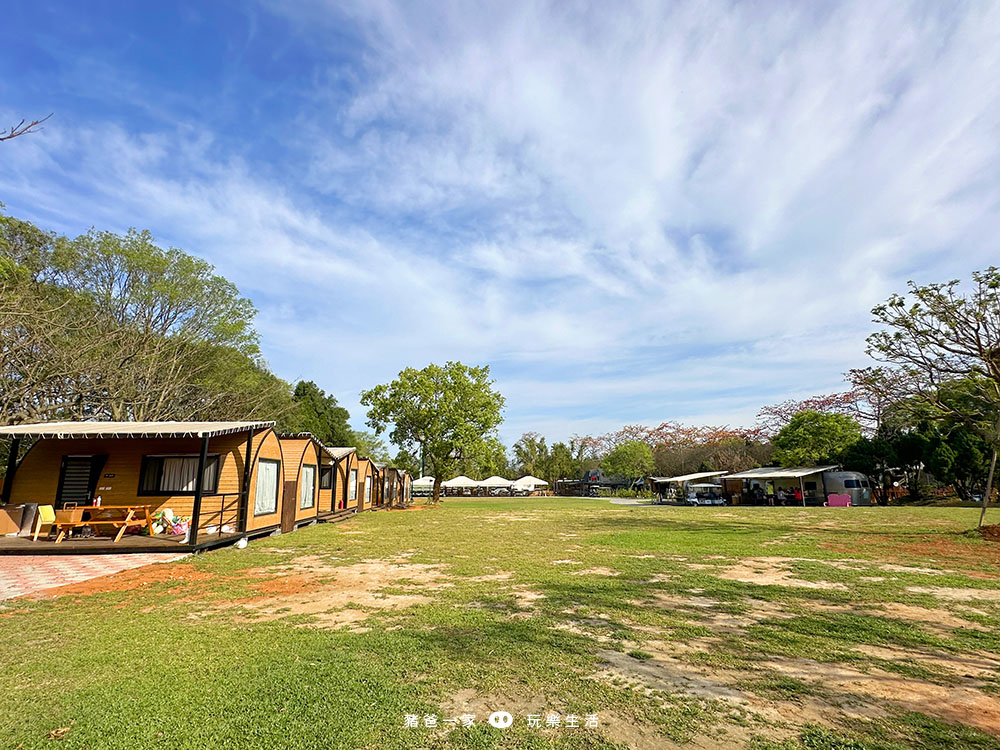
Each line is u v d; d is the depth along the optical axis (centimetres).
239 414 3050
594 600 721
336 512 2325
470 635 555
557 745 329
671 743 332
